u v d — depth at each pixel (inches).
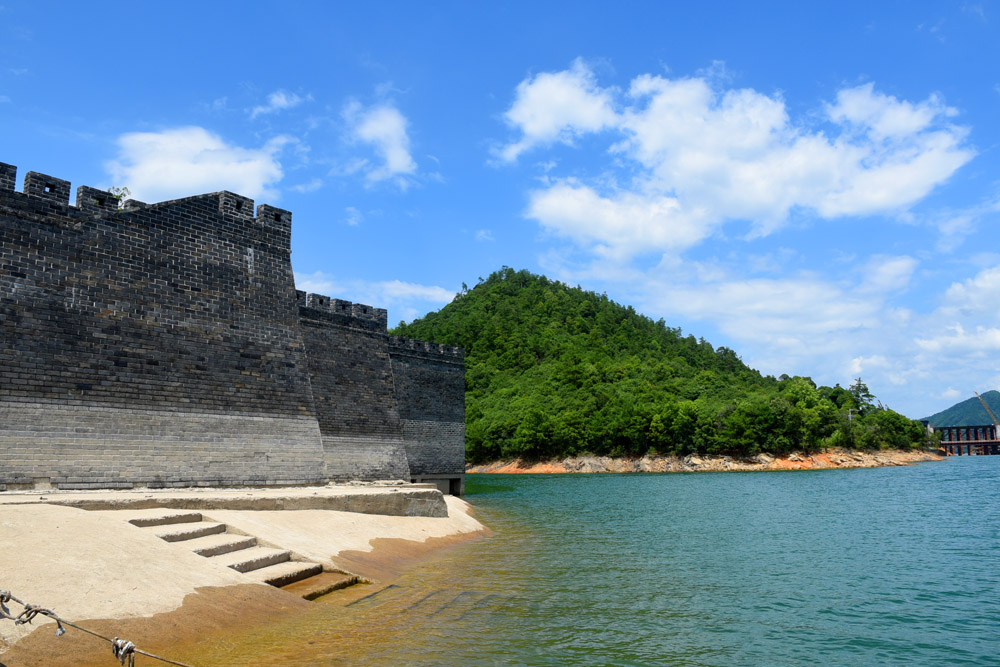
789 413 5354.3
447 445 2578.7
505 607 788.6
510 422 5748.0
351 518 1176.8
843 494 2667.3
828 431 5639.8
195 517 920.3
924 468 4975.4
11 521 679.7
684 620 758.5
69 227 1270.9
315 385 1910.7
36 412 1159.6
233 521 946.7
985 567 1099.9
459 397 2662.4
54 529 682.8
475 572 994.7
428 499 1422.2
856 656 647.8
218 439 1409.9
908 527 1625.2
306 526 1043.9
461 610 763.4
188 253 1455.5
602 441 5487.2
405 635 652.7
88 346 1253.1
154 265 1389.0
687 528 1598.2
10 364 1149.1
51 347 1203.2
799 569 1073.5
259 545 893.2
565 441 5516.7
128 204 1390.3
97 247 1304.1
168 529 832.9
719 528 1600.6
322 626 668.7
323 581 828.0
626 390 6387.8
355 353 2060.8
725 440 5226.4
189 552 753.6
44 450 1149.7
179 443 1341.0
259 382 1528.1
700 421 5329.7
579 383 6712.6
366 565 946.1
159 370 1352.1
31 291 1199.6
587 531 1530.5
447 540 1280.8
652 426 5349.4
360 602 774.5
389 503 1332.4
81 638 522.3
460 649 618.2
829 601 864.3
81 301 1261.1
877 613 808.3
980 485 3090.6
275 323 1603.1
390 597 805.9
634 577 988.6
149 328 1353.3
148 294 1366.9
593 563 1096.8
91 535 693.9
